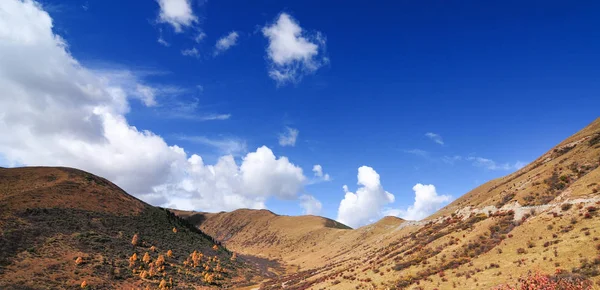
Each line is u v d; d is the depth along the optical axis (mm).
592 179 54625
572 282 28391
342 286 66688
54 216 109750
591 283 28547
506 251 47844
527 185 73062
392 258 75875
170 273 104625
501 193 83062
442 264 54250
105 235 113000
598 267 31578
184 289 94500
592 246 36531
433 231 86500
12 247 83812
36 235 94125
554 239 43594
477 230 64188
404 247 82438
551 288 26250
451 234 71375
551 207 55156
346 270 88625
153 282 93312
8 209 102625
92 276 84062
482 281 40625
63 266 84250
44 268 79750
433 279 48875
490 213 72188
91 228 113562
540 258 39750
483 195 96875
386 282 57000
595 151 67938
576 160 69812
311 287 79750
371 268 74312
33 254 84500
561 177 64625
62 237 99125
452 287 42656
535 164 98875
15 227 93625
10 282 69250
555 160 83250
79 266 87125
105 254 99938
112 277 87562
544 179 68562
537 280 27547
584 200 49594
